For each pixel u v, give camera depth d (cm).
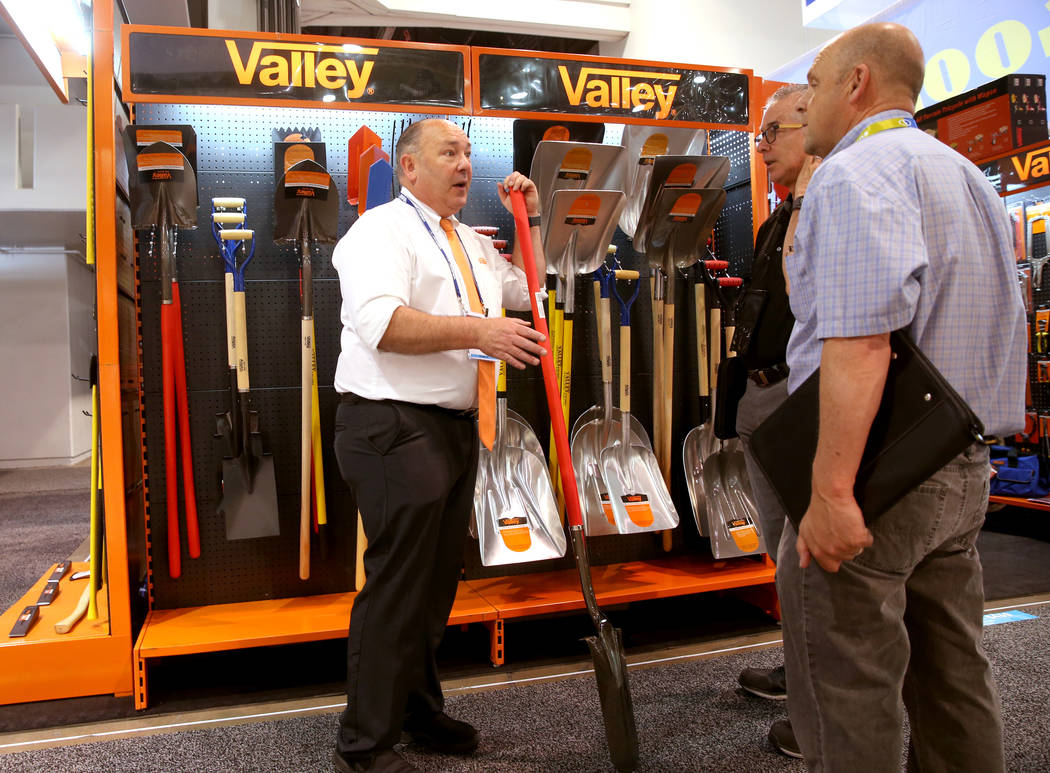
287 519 268
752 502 280
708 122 276
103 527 256
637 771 179
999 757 123
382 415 171
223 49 231
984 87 436
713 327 287
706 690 224
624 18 621
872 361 104
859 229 105
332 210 247
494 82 254
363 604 173
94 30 221
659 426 285
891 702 116
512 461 265
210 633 229
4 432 860
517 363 163
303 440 245
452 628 279
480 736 198
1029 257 450
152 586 256
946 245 109
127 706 221
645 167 290
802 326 122
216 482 256
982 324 111
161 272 237
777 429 125
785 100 188
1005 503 428
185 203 234
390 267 166
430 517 170
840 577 114
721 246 315
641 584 269
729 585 271
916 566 126
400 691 170
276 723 209
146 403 253
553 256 268
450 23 607
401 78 246
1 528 488
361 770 170
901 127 118
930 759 128
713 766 180
